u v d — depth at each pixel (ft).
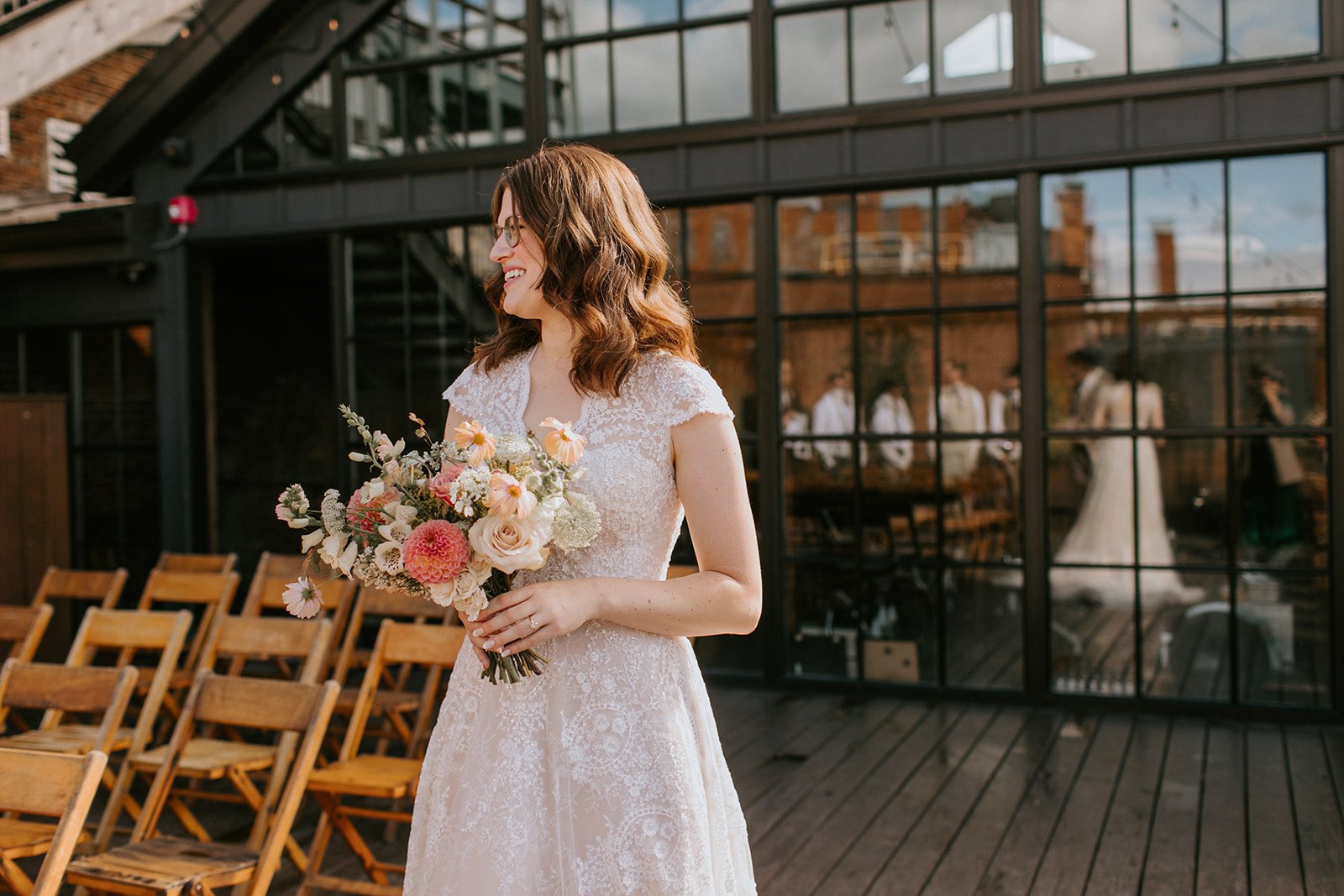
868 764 14.78
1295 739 15.49
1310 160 16.14
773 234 18.76
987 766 14.61
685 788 5.48
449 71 20.75
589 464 5.56
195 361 22.68
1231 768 14.32
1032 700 17.47
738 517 5.60
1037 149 17.26
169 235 22.56
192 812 13.83
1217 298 16.57
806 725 16.74
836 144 18.33
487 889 5.36
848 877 11.16
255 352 25.84
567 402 5.86
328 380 27.73
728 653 19.35
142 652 22.12
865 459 18.42
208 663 12.78
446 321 20.74
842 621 18.65
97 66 32.35
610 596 5.31
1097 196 17.10
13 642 18.40
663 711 5.54
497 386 6.16
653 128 19.47
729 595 5.51
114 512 23.72
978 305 17.70
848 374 18.47
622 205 5.79
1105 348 17.11
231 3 21.07
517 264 5.72
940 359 17.97
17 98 21.17
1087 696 17.26
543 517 4.97
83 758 7.49
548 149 5.83
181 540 22.56
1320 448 16.15
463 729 5.78
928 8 17.92
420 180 20.76
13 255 23.40
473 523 5.17
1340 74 15.80
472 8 20.53
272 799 10.59
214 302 24.35
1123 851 11.70
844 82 18.44
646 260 5.82
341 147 21.35
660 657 5.62
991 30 17.60
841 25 18.42
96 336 23.58
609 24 19.63
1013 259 17.52
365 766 11.26
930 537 18.10
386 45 21.12
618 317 5.58
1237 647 16.57
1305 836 12.03
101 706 10.49
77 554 23.97
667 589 5.43
